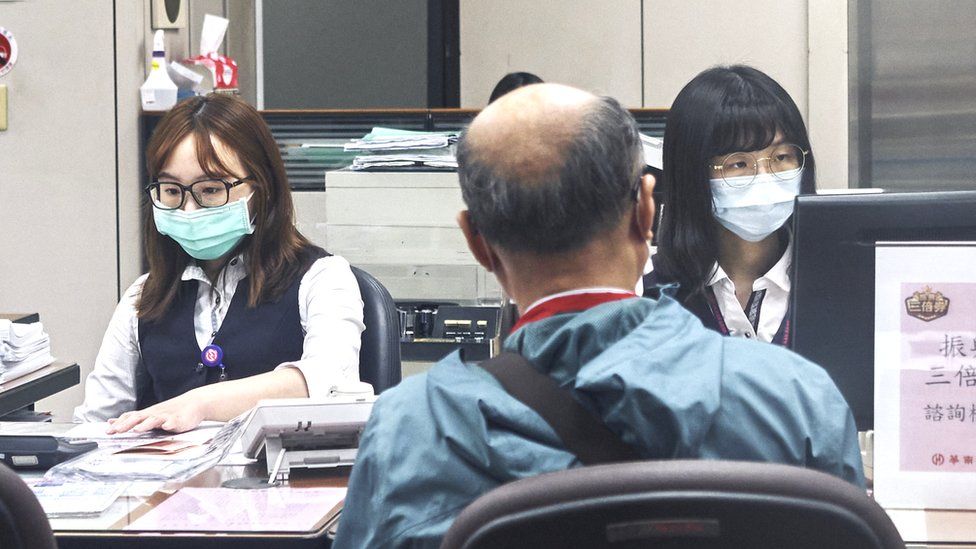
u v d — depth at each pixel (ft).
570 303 3.73
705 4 19.10
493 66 20.07
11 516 3.97
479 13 19.99
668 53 19.30
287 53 20.98
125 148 14.11
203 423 7.01
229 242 8.00
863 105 17.98
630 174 3.75
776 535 3.02
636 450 3.45
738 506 2.98
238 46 19.31
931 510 5.08
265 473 5.98
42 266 14.10
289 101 21.06
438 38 20.27
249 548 4.89
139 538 4.93
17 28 13.88
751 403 3.55
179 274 8.27
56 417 13.87
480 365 3.75
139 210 14.47
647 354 3.52
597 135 3.67
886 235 5.42
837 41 18.21
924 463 5.02
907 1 17.10
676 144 7.23
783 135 7.09
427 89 20.53
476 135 3.79
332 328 7.88
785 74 18.75
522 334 3.72
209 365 8.06
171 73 14.78
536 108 3.73
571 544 3.05
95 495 5.43
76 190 14.02
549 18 19.72
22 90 13.93
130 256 14.32
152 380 8.37
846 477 3.65
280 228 8.26
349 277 8.27
